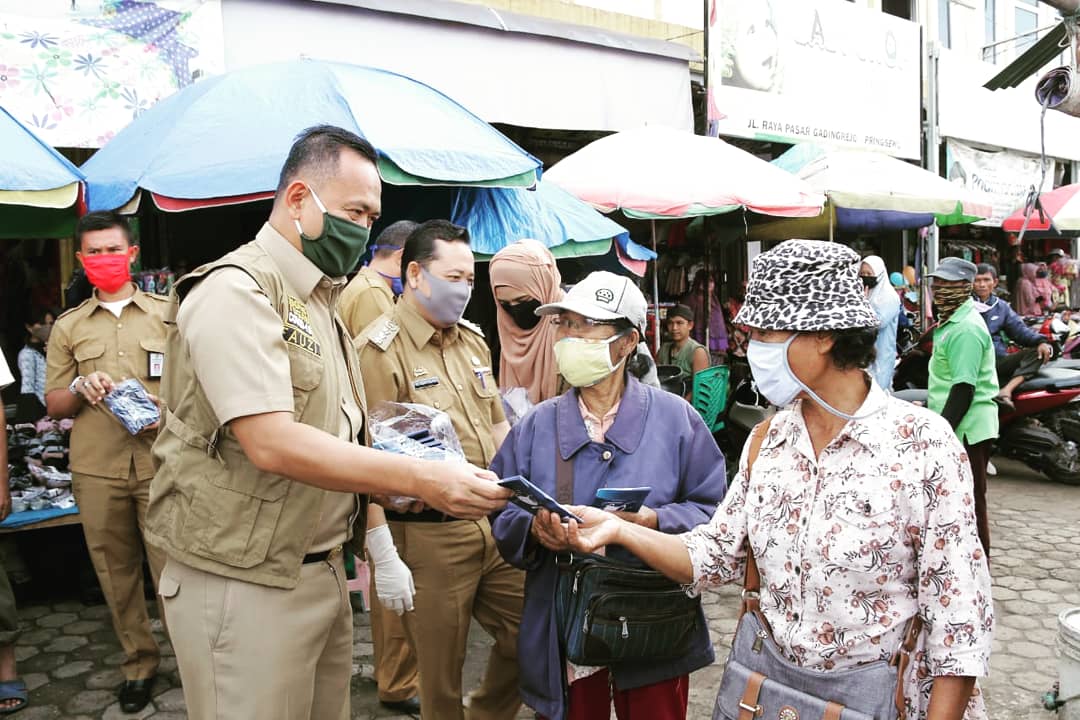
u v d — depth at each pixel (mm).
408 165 4195
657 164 6020
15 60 4824
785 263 1662
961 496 1582
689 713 3439
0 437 3424
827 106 9734
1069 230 11141
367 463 1812
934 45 10992
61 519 4344
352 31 6012
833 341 1635
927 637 1603
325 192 1955
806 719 1647
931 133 11141
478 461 2902
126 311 3691
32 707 3504
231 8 5527
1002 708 3482
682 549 1922
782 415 1819
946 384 4656
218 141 4086
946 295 4574
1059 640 3135
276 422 1788
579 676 2270
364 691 3621
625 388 2416
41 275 5930
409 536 2656
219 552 1892
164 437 1997
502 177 4547
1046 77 3514
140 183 3934
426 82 6383
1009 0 14172
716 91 8398
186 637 1939
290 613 1940
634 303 2316
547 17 7547
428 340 2861
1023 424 7141
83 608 4590
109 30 5094
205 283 1876
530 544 2293
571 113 7230
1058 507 6508
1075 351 8078
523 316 3256
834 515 1641
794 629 1693
